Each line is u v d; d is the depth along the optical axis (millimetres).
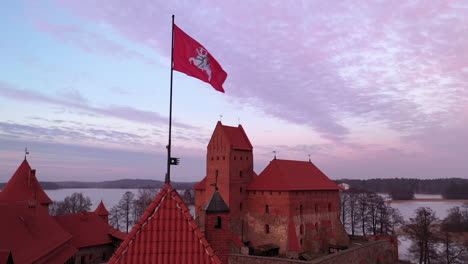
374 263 68438
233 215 75438
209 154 80500
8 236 39281
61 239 48594
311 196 80812
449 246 85375
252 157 83250
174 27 18359
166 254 12820
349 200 122000
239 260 56906
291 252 69938
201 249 13234
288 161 85250
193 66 18703
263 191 76938
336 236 87875
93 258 62031
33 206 48594
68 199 165000
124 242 12844
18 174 60375
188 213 13969
